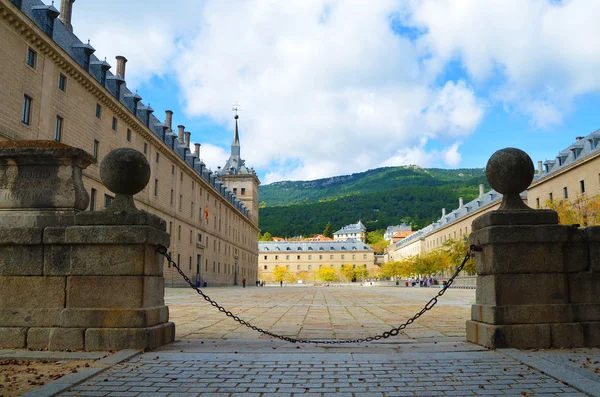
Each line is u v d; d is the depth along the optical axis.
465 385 5.62
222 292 41.16
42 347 7.86
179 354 7.44
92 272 8.05
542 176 73.62
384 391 5.39
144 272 8.05
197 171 75.06
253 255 124.00
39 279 8.12
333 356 7.21
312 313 15.86
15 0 31.66
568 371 6.08
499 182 8.55
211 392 5.39
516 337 7.75
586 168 59.34
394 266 120.25
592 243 8.27
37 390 5.38
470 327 8.60
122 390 5.50
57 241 8.08
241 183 121.62
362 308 18.39
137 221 8.15
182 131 78.19
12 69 30.14
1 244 8.15
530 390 5.41
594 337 7.85
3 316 8.05
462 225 96.88
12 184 8.53
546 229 8.08
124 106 46.28
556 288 8.05
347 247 168.75
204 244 76.06
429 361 6.86
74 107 38.09
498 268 8.05
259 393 5.34
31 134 32.16
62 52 35.09
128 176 8.39
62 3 43.41
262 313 15.84
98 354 7.37
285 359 7.03
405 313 15.71
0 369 6.52
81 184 8.81
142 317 7.87
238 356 7.25
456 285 72.31
